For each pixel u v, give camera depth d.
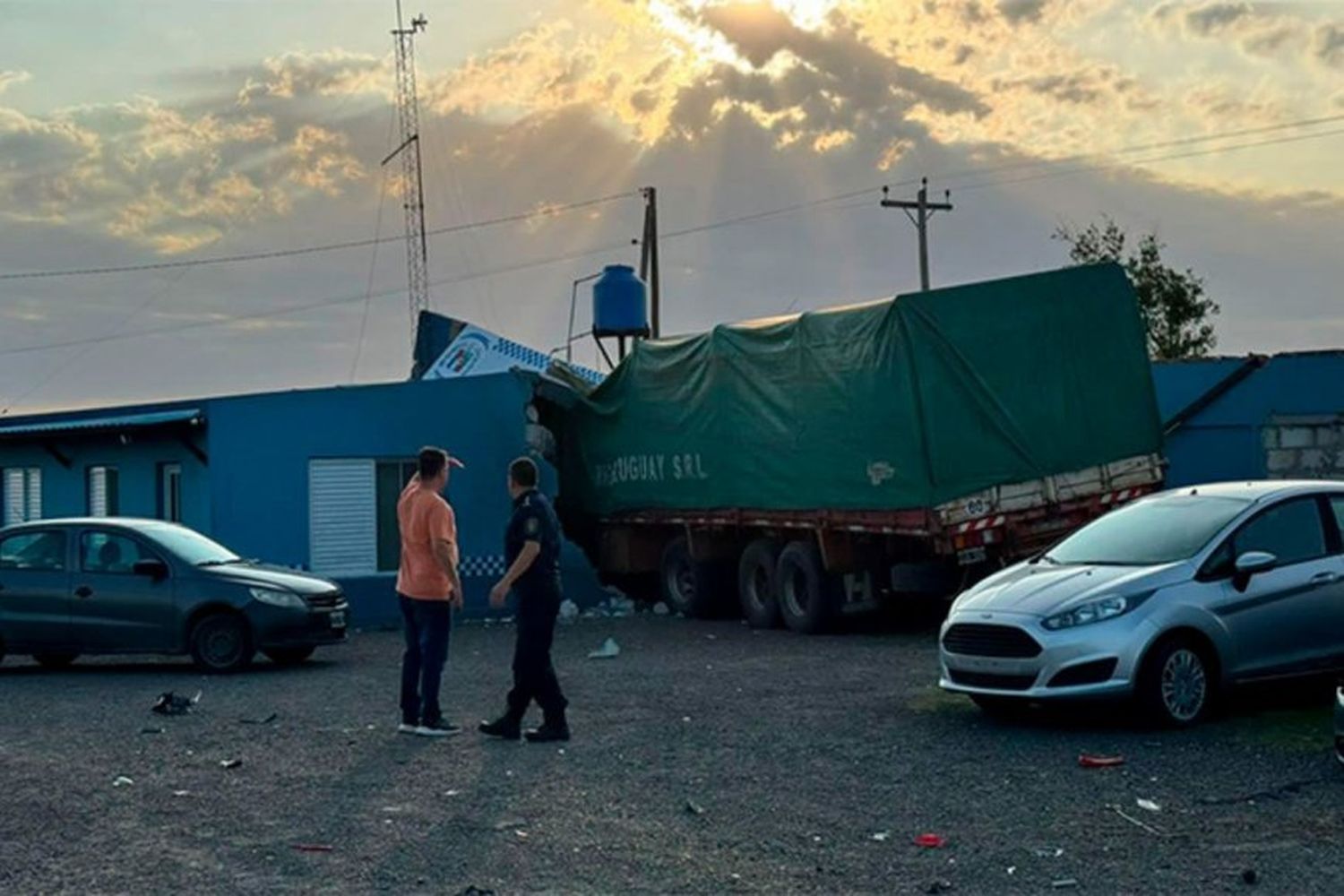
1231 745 10.30
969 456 17.78
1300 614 11.41
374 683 15.46
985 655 11.39
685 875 7.41
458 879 7.43
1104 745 10.45
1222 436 24.59
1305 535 11.69
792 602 20.31
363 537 24.12
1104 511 18.33
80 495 27.88
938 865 7.50
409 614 11.76
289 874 7.57
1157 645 10.91
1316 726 10.96
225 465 23.34
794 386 19.86
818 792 9.24
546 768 10.20
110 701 14.34
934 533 17.56
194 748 11.38
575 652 18.19
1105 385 18.47
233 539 23.31
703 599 23.05
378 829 8.52
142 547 17.05
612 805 9.02
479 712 12.98
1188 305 47.19
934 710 12.36
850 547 19.61
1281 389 24.33
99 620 16.84
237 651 16.72
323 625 17.12
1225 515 11.68
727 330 21.31
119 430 24.80
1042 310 18.28
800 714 12.33
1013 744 10.63
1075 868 7.36
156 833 8.52
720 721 12.05
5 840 8.41
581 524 25.81
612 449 24.45
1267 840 7.78
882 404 18.14
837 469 19.08
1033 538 17.94
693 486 22.30
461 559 24.66
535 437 24.92
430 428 24.59
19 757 11.12
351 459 24.11
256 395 23.55
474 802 9.16
